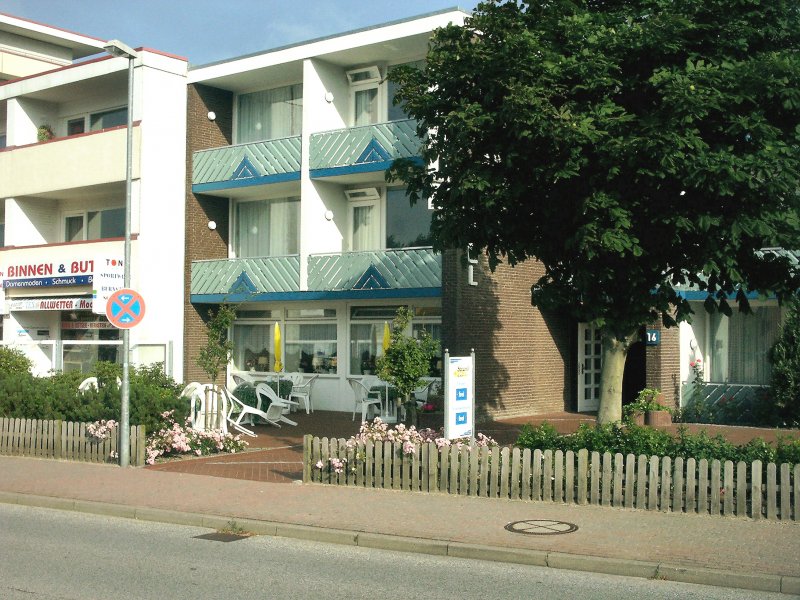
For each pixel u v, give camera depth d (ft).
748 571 26.53
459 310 66.03
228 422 64.44
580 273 39.14
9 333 91.91
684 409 68.64
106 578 27.68
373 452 42.47
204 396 57.62
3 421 56.24
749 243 38.37
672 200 37.76
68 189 88.07
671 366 69.41
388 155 70.79
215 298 81.20
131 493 42.06
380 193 76.54
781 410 63.93
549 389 75.36
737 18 37.91
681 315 40.60
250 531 35.01
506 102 37.04
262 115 85.51
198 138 84.02
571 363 77.97
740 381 70.08
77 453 52.95
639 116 38.93
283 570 28.73
